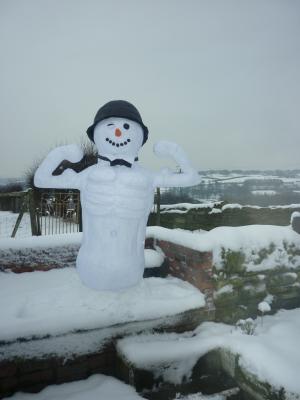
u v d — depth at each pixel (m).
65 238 4.07
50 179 3.02
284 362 2.40
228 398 2.68
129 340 2.90
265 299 3.55
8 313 2.77
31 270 3.85
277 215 12.14
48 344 2.69
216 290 3.33
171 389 2.71
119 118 2.98
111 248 2.92
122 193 2.88
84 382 2.78
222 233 3.47
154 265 4.00
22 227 10.41
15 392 2.62
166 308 3.06
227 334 2.97
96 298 3.04
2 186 20.16
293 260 3.70
